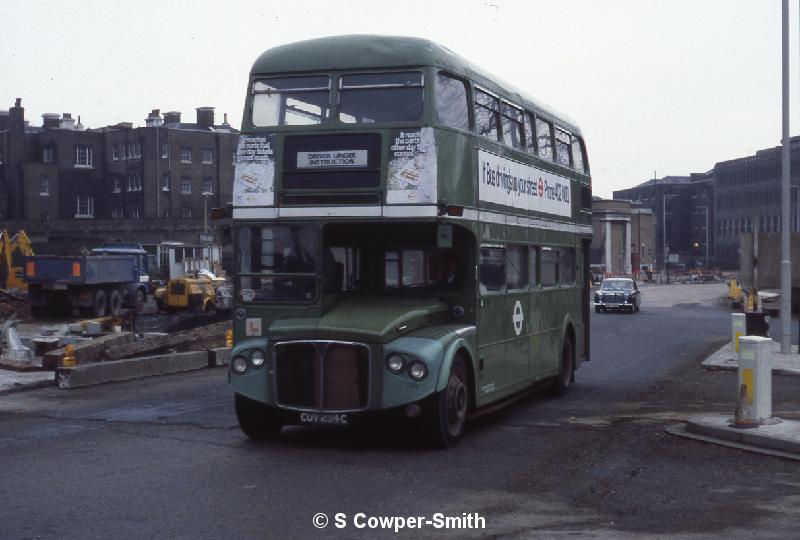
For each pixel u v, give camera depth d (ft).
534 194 48.14
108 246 159.43
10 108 307.78
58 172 306.96
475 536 23.13
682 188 540.52
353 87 36.17
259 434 37.47
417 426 35.17
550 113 52.24
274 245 36.29
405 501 26.84
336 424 34.09
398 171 35.32
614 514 25.41
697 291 266.98
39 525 24.07
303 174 36.17
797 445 34.06
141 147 300.61
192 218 288.10
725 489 28.63
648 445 36.47
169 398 51.67
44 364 64.34
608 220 370.32
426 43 36.24
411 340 34.35
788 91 72.49
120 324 101.86
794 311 140.97
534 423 42.63
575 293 57.00
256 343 35.29
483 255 39.68
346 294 37.65
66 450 35.29
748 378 38.14
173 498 27.14
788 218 73.20
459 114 37.88
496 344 41.34
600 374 66.28
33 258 125.39
